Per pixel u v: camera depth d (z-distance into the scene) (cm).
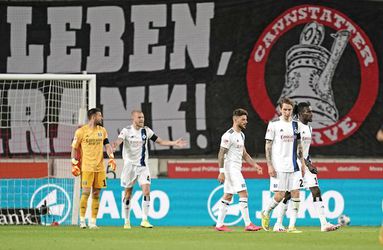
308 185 3919
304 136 3844
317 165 5109
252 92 5156
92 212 4172
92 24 5219
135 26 5203
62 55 5222
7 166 4903
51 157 5169
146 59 5200
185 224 4800
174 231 3894
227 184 3931
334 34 5197
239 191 3891
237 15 5166
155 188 4831
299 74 5175
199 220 4809
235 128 3891
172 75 5188
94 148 4059
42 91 5184
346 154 5184
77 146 4050
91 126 4053
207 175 5075
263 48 5172
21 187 4888
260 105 5156
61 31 5225
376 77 5200
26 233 3684
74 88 5169
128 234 3603
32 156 5159
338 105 5188
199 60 5175
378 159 5184
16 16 5234
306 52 5184
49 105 5181
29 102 5188
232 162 3897
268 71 5169
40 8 5234
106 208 4766
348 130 5191
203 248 2758
